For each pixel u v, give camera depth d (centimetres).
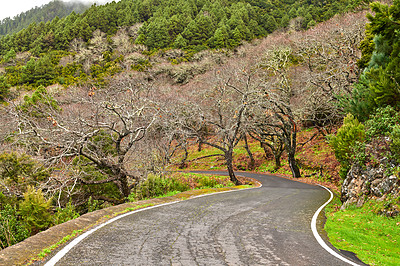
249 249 575
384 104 1275
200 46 7262
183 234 662
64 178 1507
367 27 1393
